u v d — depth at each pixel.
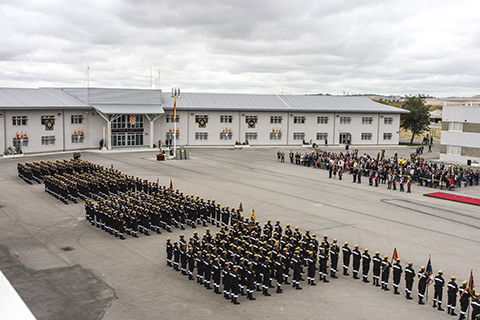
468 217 32.22
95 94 68.75
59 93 69.81
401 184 42.56
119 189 35.44
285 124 82.50
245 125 80.44
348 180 47.75
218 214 28.72
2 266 20.03
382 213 32.66
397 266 18.42
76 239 24.77
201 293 17.81
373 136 87.94
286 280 19.59
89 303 16.27
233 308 16.33
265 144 82.00
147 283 18.62
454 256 23.03
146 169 50.19
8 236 24.92
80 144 68.00
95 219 29.31
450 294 16.34
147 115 72.25
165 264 21.19
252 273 17.47
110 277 19.11
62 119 64.81
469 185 47.34
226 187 40.78
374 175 46.38
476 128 61.38
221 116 79.00
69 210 31.44
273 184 43.38
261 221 29.16
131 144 74.00
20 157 57.31
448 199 38.34
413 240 25.80
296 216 30.84
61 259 21.28
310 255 19.38
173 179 44.12
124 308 15.96
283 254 19.39
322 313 15.98
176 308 16.16
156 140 76.31
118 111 68.19
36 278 18.69
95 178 35.50
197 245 20.03
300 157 58.41
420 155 73.56
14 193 36.41
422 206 35.69
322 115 84.19
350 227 28.31
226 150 72.94
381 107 89.19
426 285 17.41
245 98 85.06
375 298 17.75
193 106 77.12
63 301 16.38
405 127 97.69
